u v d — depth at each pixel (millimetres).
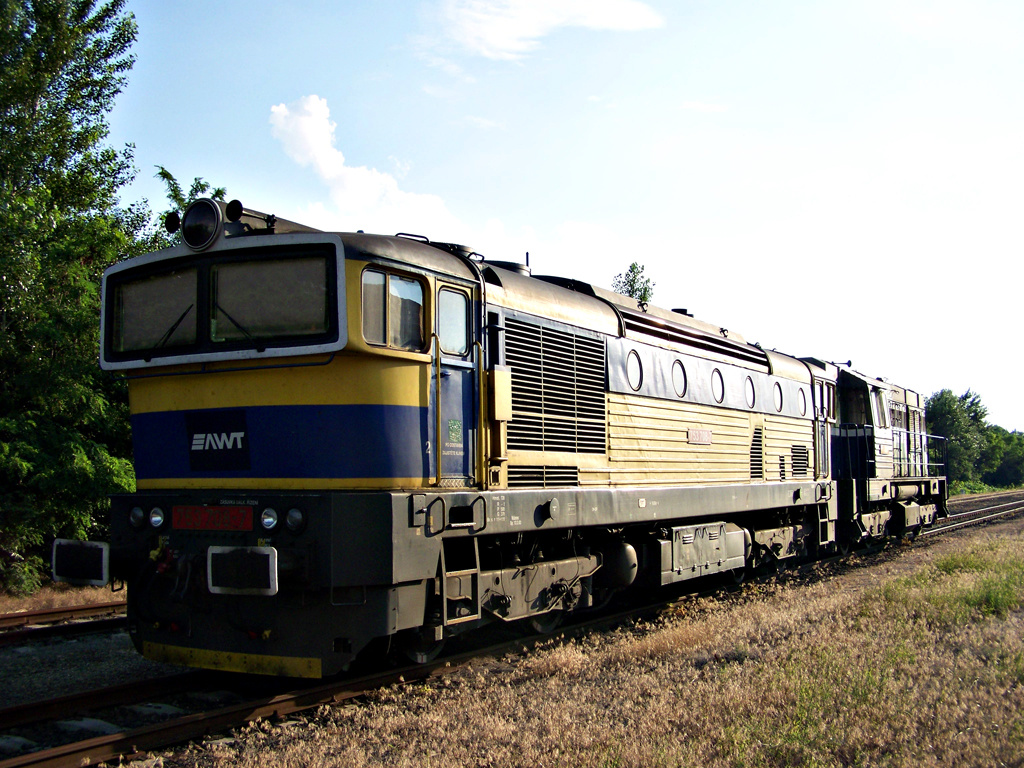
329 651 5977
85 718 6012
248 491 6195
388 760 4941
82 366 12914
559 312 8336
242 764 4918
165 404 6660
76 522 13094
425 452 6410
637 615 10102
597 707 5883
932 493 23281
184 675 6996
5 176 16109
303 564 5754
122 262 6887
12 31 16656
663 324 10711
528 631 8578
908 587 10609
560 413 8188
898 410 20516
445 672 7164
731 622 8906
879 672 6352
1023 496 44531
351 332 5879
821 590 11531
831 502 15961
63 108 19453
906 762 4668
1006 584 10391
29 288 13133
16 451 12156
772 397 13703
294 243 6070
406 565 5969
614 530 9477
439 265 6676
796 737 5039
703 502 10789
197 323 6414
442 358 6633
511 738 5234
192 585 6289
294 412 6066
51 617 9906
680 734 5191
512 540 7734
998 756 4824
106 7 20281
